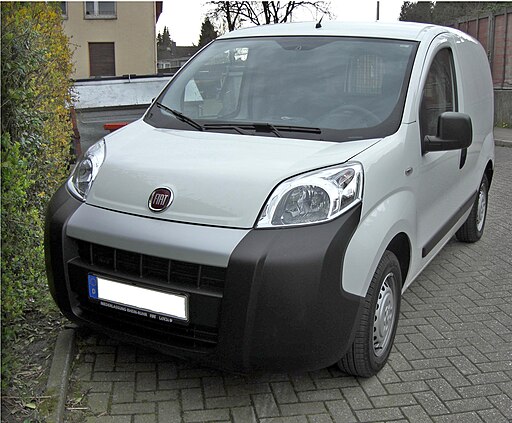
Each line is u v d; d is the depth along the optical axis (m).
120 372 3.65
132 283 3.21
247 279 2.97
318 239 3.04
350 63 4.18
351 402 3.45
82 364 3.71
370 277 3.27
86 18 31.73
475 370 3.85
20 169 3.57
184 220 3.15
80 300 3.50
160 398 3.41
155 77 10.56
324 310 3.04
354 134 3.72
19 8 3.96
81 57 31.98
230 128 3.88
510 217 7.61
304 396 3.49
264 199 3.12
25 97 3.81
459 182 5.14
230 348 3.04
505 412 3.42
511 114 17.66
